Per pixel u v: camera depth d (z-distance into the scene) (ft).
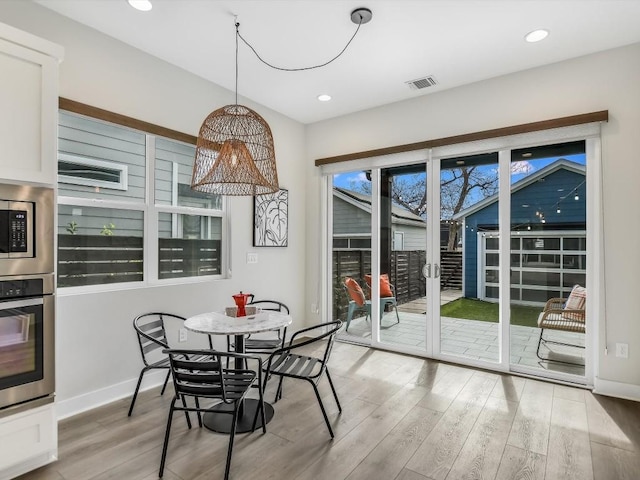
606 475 6.14
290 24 8.44
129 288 9.46
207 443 7.07
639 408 8.59
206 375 6.09
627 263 9.18
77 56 8.36
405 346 12.89
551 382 10.16
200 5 7.75
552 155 10.44
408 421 7.96
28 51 6.15
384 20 8.25
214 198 11.90
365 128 13.76
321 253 15.01
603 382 9.40
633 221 9.11
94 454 6.68
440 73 10.86
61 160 8.40
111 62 8.98
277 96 12.59
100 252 9.08
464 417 8.14
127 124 9.21
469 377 10.56
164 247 10.46
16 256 5.99
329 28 8.59
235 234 12.31
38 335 6.24
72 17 8.18
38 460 6.31
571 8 7.80
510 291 11.05
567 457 6.64
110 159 9.25
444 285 12.18
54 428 6.45
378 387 9.82
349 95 12.50
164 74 10.18
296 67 10.56
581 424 7.84
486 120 11.22
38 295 6.25
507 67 10.48
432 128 12.25
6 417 5.87
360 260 14.20
